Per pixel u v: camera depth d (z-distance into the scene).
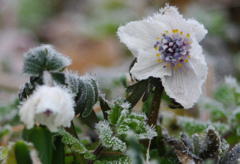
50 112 0.15
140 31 0.18
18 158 0.16
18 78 0.31
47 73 0.16
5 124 0.23
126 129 0.17
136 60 0.18
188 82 0.17
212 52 0.40
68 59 0.17
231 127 0.20
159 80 0.17
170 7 0.18
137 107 0.23
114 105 0.17
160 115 0.21
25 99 0.16
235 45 0.42
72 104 0.16
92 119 0.18
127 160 0.17
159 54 0.17
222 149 0.18
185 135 0.18
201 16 0.42
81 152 0.17
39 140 0.16
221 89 0.23
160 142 0.19
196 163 0.18
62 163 0.17
